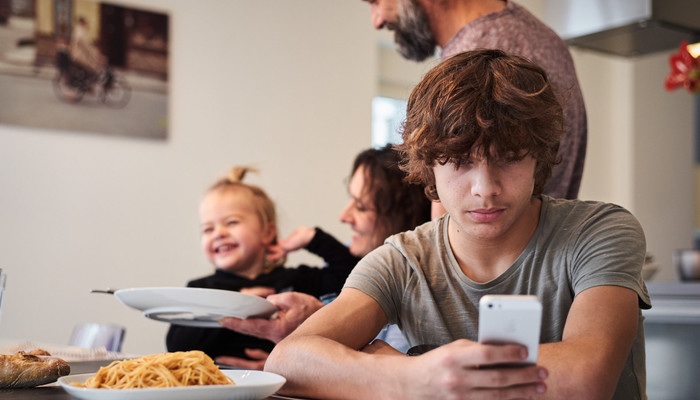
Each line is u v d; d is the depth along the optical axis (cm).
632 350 100
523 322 66
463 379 70
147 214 345
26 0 317
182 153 354
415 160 98
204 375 78
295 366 88
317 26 396
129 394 71
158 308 123
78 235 328
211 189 213
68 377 83
